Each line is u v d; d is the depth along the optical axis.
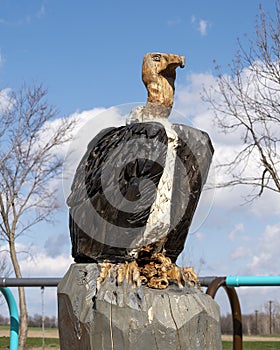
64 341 3.11
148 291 2.95
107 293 2.93
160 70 3.28
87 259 3.20
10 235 14.41
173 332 2.86
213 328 3.04
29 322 13.80
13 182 14.28
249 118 11.44
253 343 9.59
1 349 10.84
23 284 4.43
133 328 2.86
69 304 3.05
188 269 3.24
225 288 4.40
